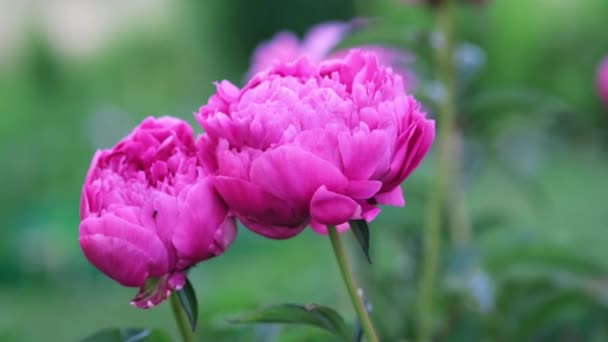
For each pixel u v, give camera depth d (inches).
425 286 54.0
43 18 316.8
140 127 40.7
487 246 63.2
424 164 81.4
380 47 63.0
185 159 39.8
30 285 146.6
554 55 183.2
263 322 41.9
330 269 81.0
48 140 208.5
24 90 282.2
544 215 123.2
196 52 326.6
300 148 37.7
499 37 182.4
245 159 38.3
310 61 39.8
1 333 117.5
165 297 39.4
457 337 58.3
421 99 59.0
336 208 38.2
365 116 38.5
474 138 70.2
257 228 39.4
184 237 38.9
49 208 167.3
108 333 41.9
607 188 144.1
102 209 39.2
